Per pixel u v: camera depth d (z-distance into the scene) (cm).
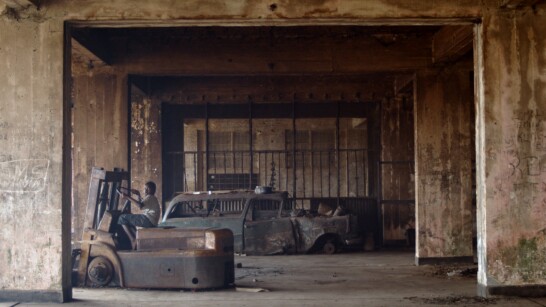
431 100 1137
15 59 788
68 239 792
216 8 787
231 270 884
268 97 1520
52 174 778
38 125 782
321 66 1134
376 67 1132
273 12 786
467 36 928
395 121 1534
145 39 1136
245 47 1139
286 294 816
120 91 1132
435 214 1131
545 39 787
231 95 1519
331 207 1448
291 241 1363
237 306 729
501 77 784
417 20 796
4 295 765
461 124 1138
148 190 978
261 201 1440
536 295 766
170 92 1506
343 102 1543
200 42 1137
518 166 777
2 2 759
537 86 784
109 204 941
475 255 1296
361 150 1565
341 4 785
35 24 790
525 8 789
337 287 879
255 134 1694
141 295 809
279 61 1134
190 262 841
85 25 810
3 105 786
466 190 1134
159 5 786
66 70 799
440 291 831
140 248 877
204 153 1587
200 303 750
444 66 1133
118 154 1123
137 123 1495
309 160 1675
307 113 1540
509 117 782
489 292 768
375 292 829
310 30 1111
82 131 1128
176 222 1357
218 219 1364
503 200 774
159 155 1491
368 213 1541
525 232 772
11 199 777
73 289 852
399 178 1530
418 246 1134
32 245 771
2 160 781
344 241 1373
